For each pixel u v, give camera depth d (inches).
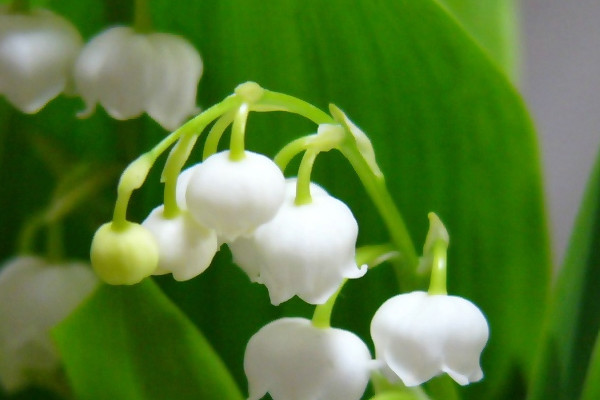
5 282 7.1
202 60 7.2
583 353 7.0
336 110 6.5
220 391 6.8
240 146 6.2
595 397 6.8
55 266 7.2
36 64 6.8
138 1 6.8
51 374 7.3
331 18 6.9
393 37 6.9
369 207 7.3
